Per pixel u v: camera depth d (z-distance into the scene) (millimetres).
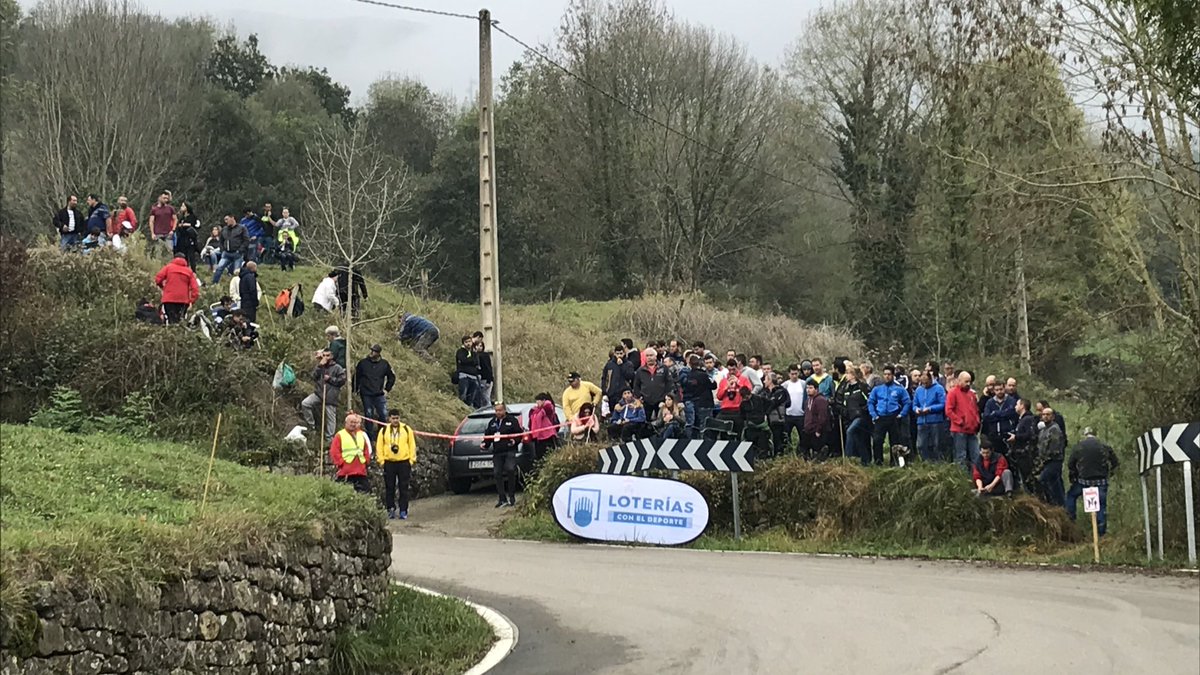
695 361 20969
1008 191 20641
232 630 8297
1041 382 33969
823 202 54906
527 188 56500
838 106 50719
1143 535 16250
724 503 18672
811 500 18172
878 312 48531
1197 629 11023
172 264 22438
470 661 10281
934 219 40625
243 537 8766
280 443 20781
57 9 50719
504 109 60812
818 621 11531
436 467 24109
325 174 32688
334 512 10578
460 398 27766
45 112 47719
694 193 53625
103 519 8047
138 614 7262
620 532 18156
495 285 26203
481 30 26188
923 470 17656
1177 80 17062
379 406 22016
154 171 50531
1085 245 24922
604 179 54062
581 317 40531
